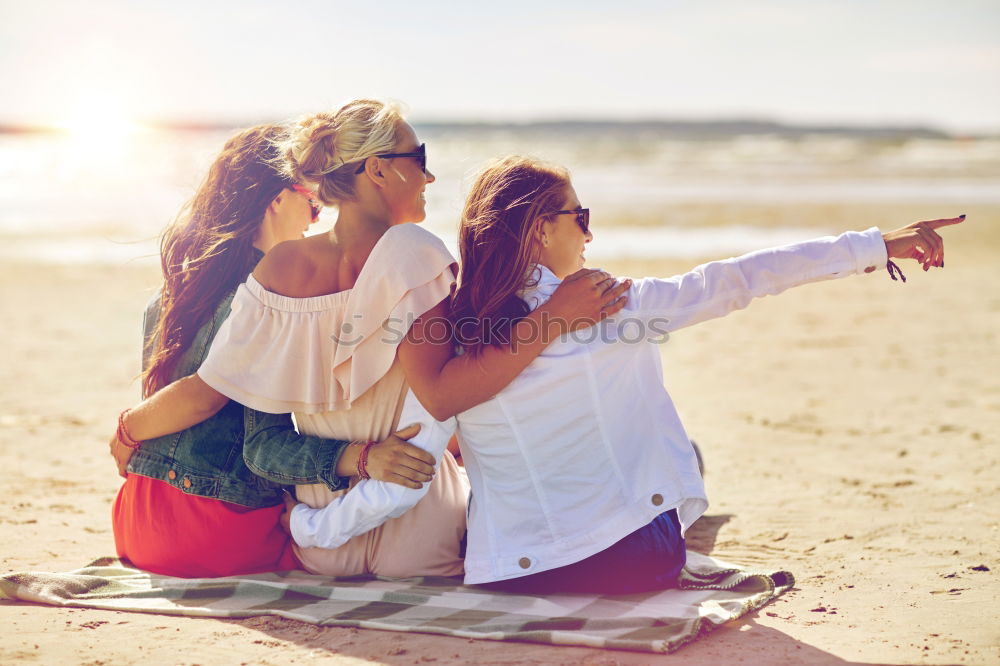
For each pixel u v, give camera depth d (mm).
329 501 3287
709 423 6211
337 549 3330
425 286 3027
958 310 10844
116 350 8906
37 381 7543
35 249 16734
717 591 3260
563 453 3070
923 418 6180
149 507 3379
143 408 3303
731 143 75062
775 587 3285
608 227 19641
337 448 3170
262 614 3008
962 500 4422
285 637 2842
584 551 3047
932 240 2971
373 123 3092
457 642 2787
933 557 3656
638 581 3125
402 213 3197
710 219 21016
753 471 5070
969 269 14312
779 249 3020
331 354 3127
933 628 2938
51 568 3562
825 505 4418
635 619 2900
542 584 3141
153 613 3055
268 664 2646
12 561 3631
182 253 3451
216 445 3324
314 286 3129
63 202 25141
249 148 3471
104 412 6512
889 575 3469
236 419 3352
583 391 3025
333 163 3084
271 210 3502
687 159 50531
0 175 37000
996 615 3047
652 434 3076
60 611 3076
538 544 3086
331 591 3174
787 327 10094
